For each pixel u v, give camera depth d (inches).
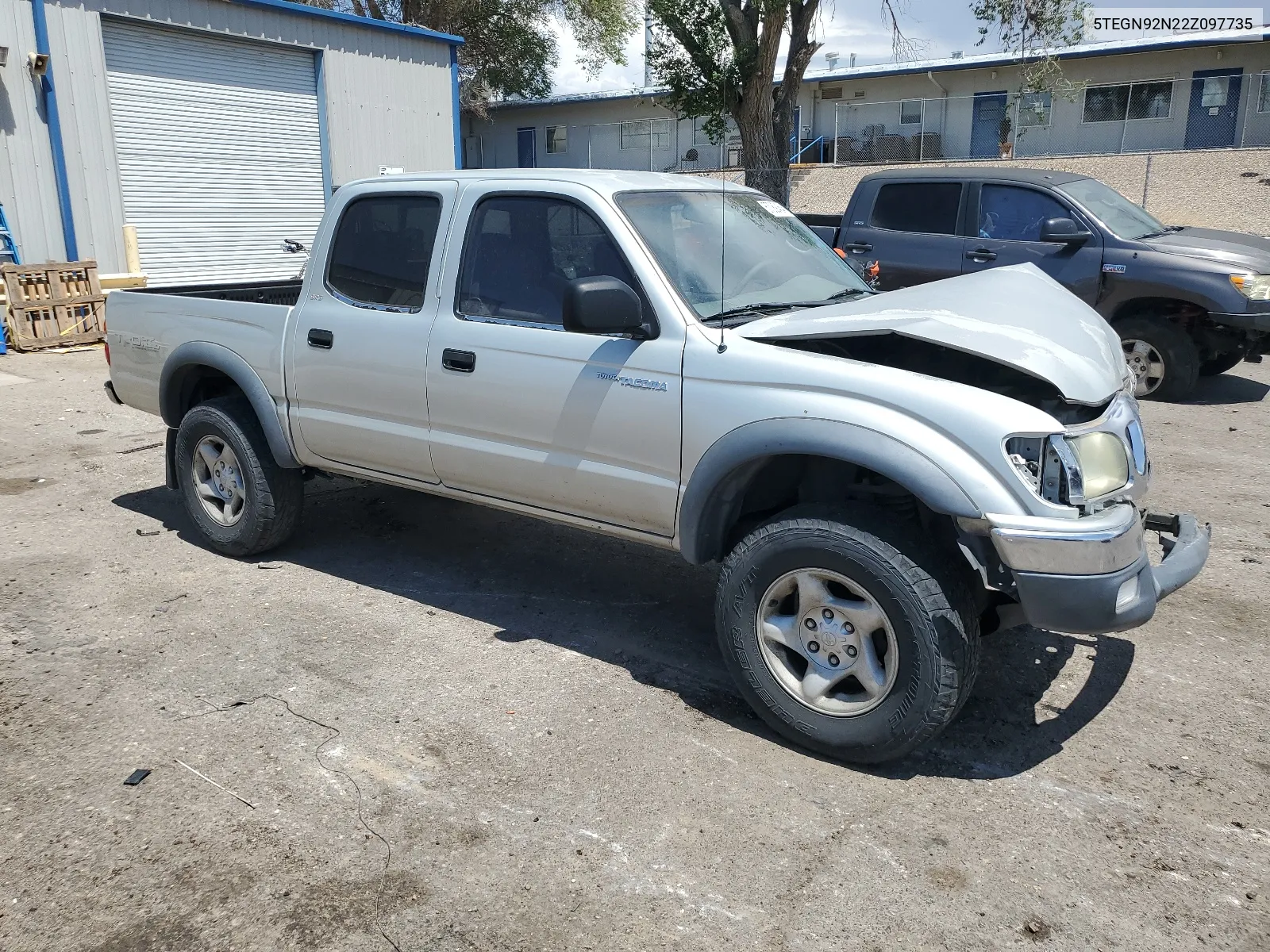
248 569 210.1
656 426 150.3
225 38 591.2
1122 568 126.0
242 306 203.2
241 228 621.0
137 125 553.9
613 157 1460.4
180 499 257.9
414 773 135.6
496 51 1406.3
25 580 202.1
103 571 207.6
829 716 137.2
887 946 104.9
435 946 104.7
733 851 119.9
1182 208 956.6
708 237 168.6
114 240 546.3
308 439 197.3
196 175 589.3
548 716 150.9
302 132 647.1
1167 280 354.3
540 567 212.8
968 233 395.5
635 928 107.3
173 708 152.3
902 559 129.0
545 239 165.6
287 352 195.8
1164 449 305.1
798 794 131.7
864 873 116.3
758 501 157.9
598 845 120.9
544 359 161.6
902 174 414.9
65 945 104.5
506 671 165.5
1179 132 1164.5
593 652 173.3
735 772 136.7
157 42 557.9
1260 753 142.7
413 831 123.4
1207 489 266.1
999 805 129.8
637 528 159.5
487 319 170.2
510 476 170.2
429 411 177.2
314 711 151.7
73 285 481.1
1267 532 233.6
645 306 152.9
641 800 130.0
